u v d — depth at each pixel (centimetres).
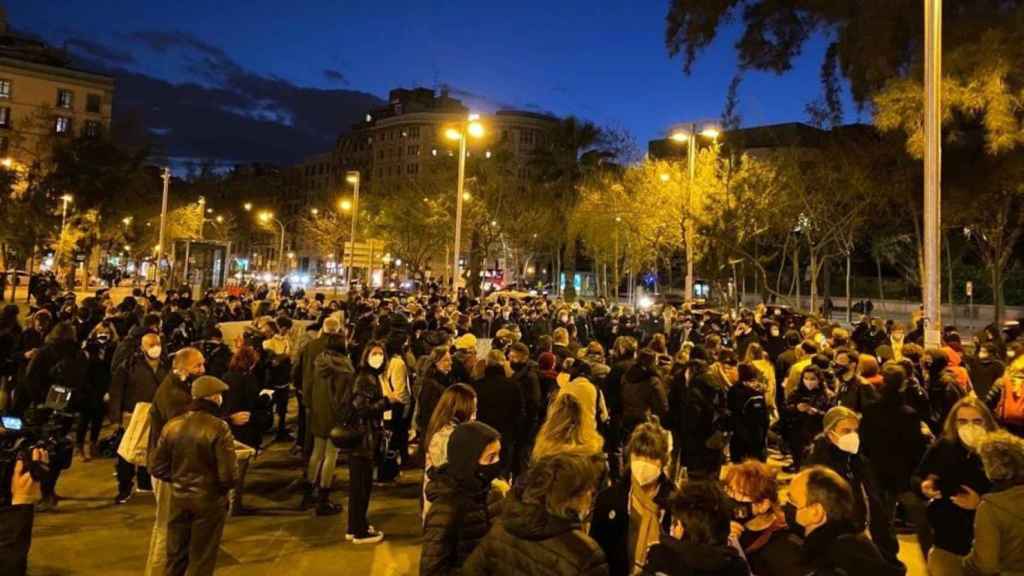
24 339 1048
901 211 2905
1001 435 406
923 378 892
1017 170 2134
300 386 1023
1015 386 715
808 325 1414
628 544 413
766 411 827
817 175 2989
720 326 1859
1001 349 1152
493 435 402
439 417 511
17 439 438
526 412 802
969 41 1891
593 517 427
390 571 615
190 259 3447
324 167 13450
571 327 1806
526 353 845
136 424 677
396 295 3094
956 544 479
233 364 787
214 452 505
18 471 423
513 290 4669
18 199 4916
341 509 780
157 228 6412
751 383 830
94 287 6066
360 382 691
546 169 5478
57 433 522
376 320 1205
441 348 825
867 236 4466
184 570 506
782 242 4072
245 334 1100
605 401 870
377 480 909
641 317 2519
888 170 2611
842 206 3194
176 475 503
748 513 379
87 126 8081
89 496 799
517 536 312
